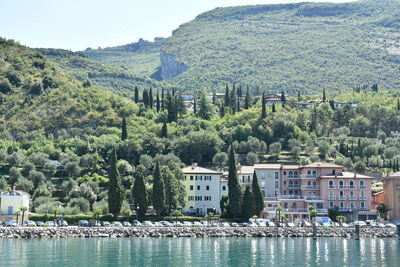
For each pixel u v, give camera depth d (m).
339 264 150.75
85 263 146.00
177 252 167.88
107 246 180.62
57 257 154.75
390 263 153.00
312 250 176.75
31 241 192.88
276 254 166.62
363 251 175.88
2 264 142.88
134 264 145.88
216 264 147.50
